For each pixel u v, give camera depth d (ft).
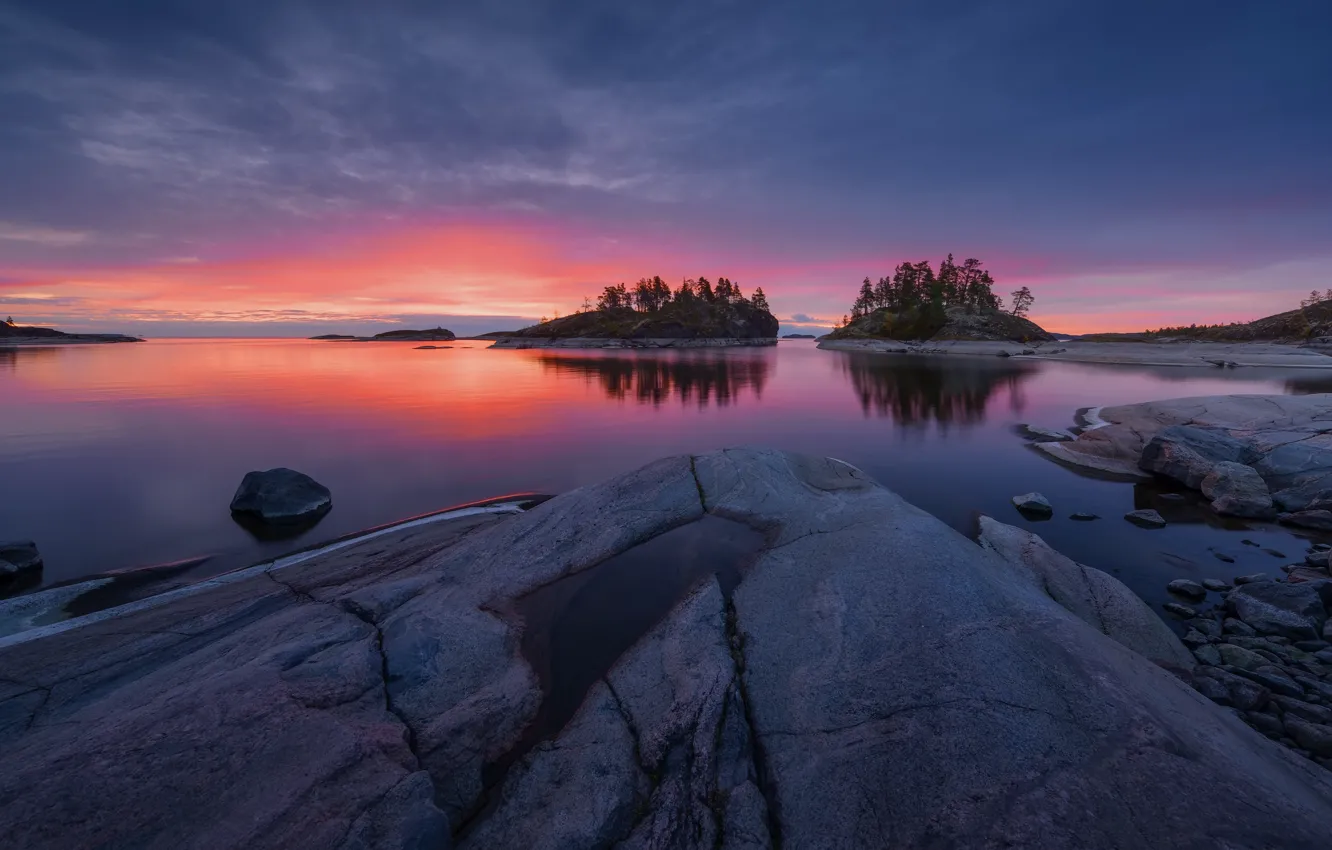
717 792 14.08
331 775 12.98
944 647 17.20
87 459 75.20
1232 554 40.09
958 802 12.66
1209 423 68.08
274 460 73.92
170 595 32.91
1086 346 298.76
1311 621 27.96
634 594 23.70
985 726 14.29
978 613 18.66
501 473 66.80
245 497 52.01
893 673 16.58
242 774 12.76
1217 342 315.17
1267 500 47.62
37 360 301.84
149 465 72.02
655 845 12.85
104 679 22.81
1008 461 69.41
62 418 107.65
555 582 25.05
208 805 11.93
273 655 18.19
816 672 17.26
